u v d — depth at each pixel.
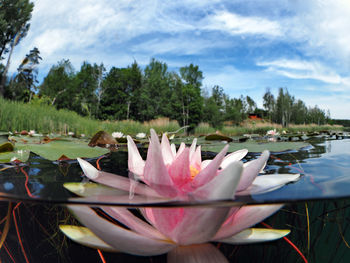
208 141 1.87
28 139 1.71
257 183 0.47
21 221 0.54
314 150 1.22
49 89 21.59
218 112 24.31
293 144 1.39
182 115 21.52
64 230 0.40
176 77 23.53
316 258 0.37
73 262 0.37
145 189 0.45
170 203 0.31
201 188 0.33
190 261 0.32
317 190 0.38
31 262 0.37
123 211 0.42
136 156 0.55
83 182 0.54
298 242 0.42
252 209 0.39
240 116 27.50
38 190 0.46
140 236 0.34
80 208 0.37
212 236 0.32
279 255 0.38
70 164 0.87
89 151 1.04
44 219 0.54
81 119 8.69
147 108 21.97
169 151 0.51
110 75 22.77
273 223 0.47
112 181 0.53
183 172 0.40
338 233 0.44
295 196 0.33
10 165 0.85
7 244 0.44
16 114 5.04
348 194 0.34
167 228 0.34
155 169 0.38
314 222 0.48
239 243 0.37
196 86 25.09
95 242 0.36
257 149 1.19
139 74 22.91
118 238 0.32
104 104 22.53
